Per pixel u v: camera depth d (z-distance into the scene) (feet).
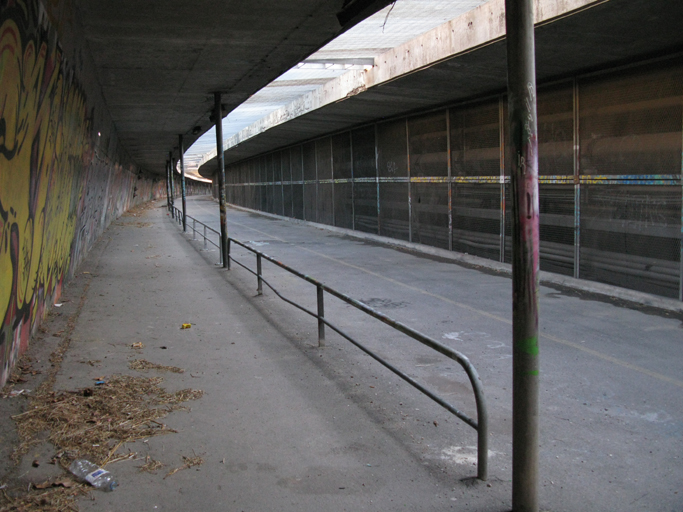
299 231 73.41
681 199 26.73
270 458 13.01
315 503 11.15
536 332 10.19
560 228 34.30
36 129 20.31
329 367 19.48
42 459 12.73
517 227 10.02
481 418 11.74
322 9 23.03
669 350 21.27
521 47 9.61
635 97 28.71
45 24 18.65
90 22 24.77
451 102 44.09
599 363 19.99
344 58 37.22
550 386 17.90
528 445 10.36
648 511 11.00
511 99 9.87
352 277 38.32
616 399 16.81
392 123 54.19
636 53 27.84
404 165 52.47
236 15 23.71
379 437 14.12
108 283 35.68
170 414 15.39
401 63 34.78
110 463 12.66
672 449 13.67
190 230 77.15
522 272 10.03
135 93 41.73
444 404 12.69
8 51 15.07
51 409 15.28
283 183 95.40
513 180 10.02
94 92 36.35
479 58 30.48
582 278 32.89
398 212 54.39
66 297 30.55
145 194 196.85
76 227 37.50
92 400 16.05
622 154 29.68
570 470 12.66
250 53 30.01
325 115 53.98
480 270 39.96
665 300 27.61
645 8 21.71
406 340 23.00
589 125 31.60
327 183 73.26
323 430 14.49
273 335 23.58
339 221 69.92
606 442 14.06
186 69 33.71
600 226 31.42
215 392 17.10
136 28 25.54
